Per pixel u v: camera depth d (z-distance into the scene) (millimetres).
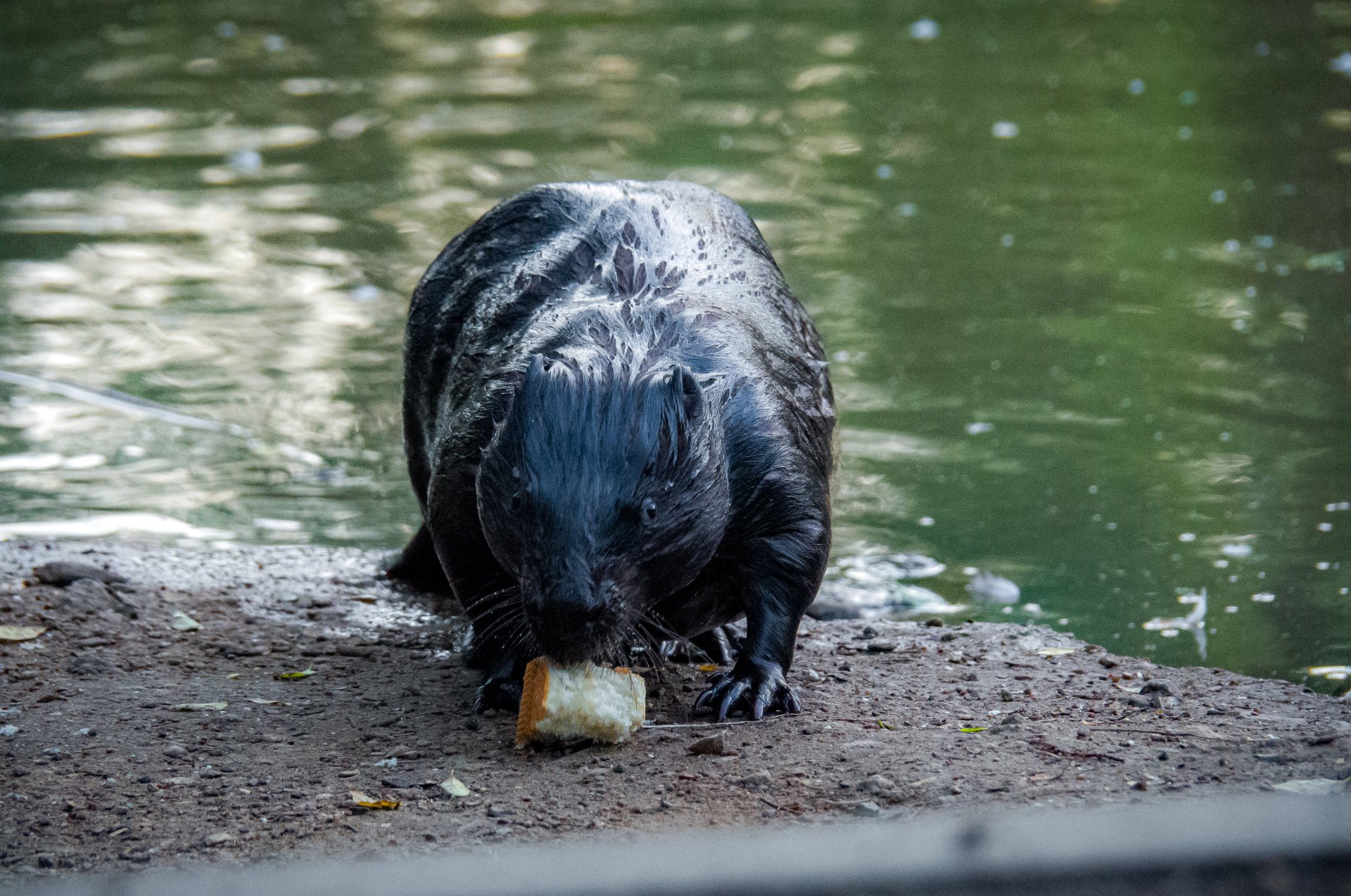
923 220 21734
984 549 12688
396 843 7000
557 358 7984
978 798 7133
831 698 8984
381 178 23844
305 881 4164
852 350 17219
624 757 8008
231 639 10516
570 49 32781
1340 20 33188
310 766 8086
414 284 19438
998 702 8875
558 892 3955
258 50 32750
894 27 34219
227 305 18797
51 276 19688
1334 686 10023
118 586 11258
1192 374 16422
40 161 24719
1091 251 20344
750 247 10102
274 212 22297
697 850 4156
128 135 26281
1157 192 22641
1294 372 16422
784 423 8500
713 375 8289
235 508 13695
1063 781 7277
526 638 8781
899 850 4102
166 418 15641
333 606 11336
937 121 26875
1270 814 4211
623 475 7473
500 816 7250
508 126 26875
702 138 25953
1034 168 24078
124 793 7719
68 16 35656
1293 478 13984
